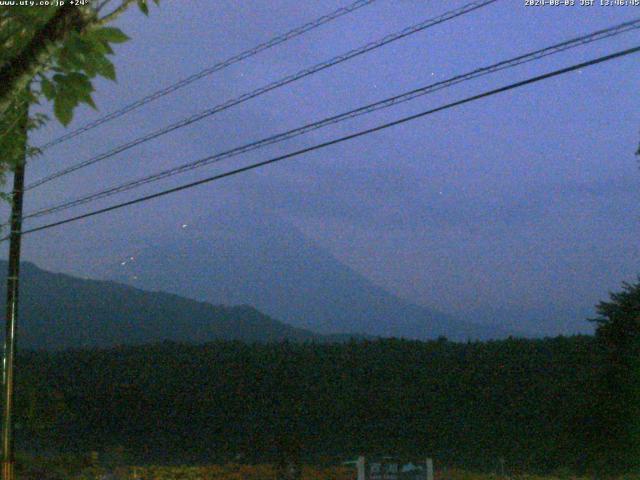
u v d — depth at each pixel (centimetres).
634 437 1892
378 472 1364
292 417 2945
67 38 369
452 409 2730
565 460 2116
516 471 2184
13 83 367
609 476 1923
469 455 2512
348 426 2838
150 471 2080
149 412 3198
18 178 1574
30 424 2694
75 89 383
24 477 2086
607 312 1961
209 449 2888
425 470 1367
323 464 2388
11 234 1580
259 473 2003
